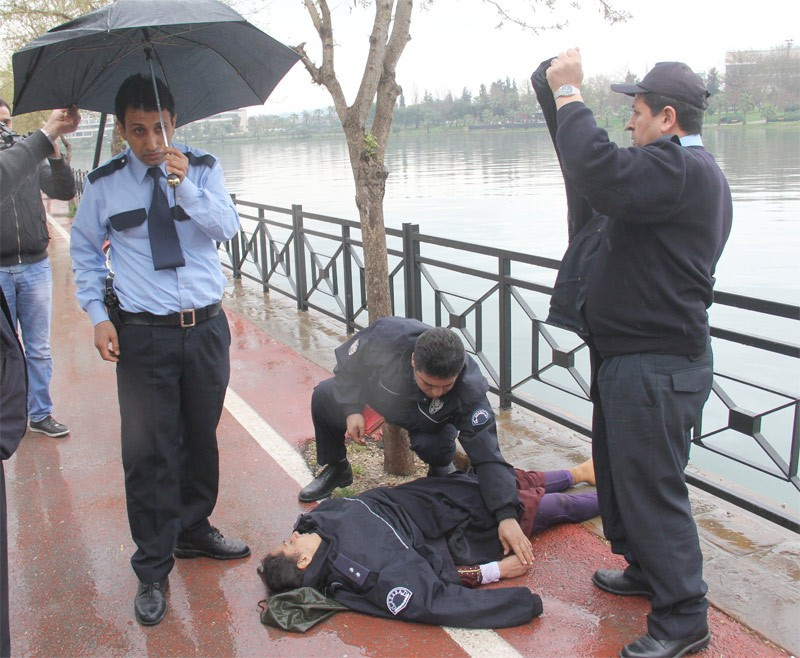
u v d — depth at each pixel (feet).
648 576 8.05
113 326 8.88
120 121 8.58
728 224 8.14
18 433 7.88
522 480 10.94
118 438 14.53
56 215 59.82
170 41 9.25
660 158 7.27
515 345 30.42
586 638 8.46
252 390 17.01
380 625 8.79
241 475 12.79
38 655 8.51
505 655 8.21
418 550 9.42
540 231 61.67
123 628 8.95
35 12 36.91
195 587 9.70
